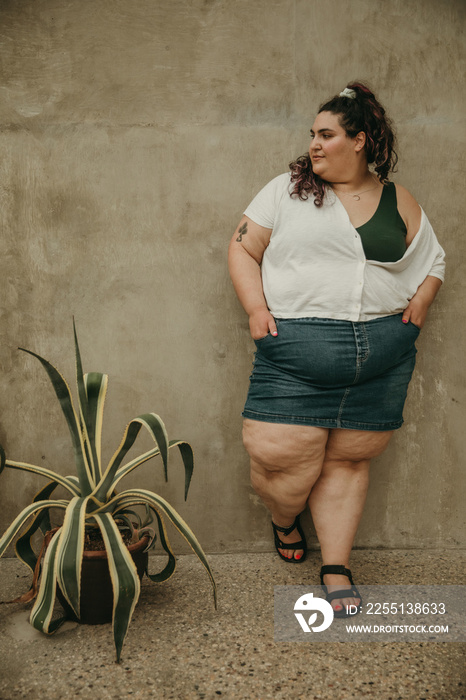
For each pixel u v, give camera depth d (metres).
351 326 1.92
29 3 2.25
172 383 2.42
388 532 2.53
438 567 2.37
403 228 2.05
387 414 2.08
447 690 1.63
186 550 2.47
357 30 2.34
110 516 1.88
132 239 2.36
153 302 2.39
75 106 2.29
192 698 1.59
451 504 2.53
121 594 1.70
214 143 2.34
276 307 2.00
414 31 2.36
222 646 1.82
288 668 1.72
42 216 2.32
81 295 2.36
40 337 2.37
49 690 1.61
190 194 2.35
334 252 1.93
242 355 2.42
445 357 2.47
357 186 2.02
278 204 2.03
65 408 1.91
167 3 2.28
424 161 2.39
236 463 2.45
